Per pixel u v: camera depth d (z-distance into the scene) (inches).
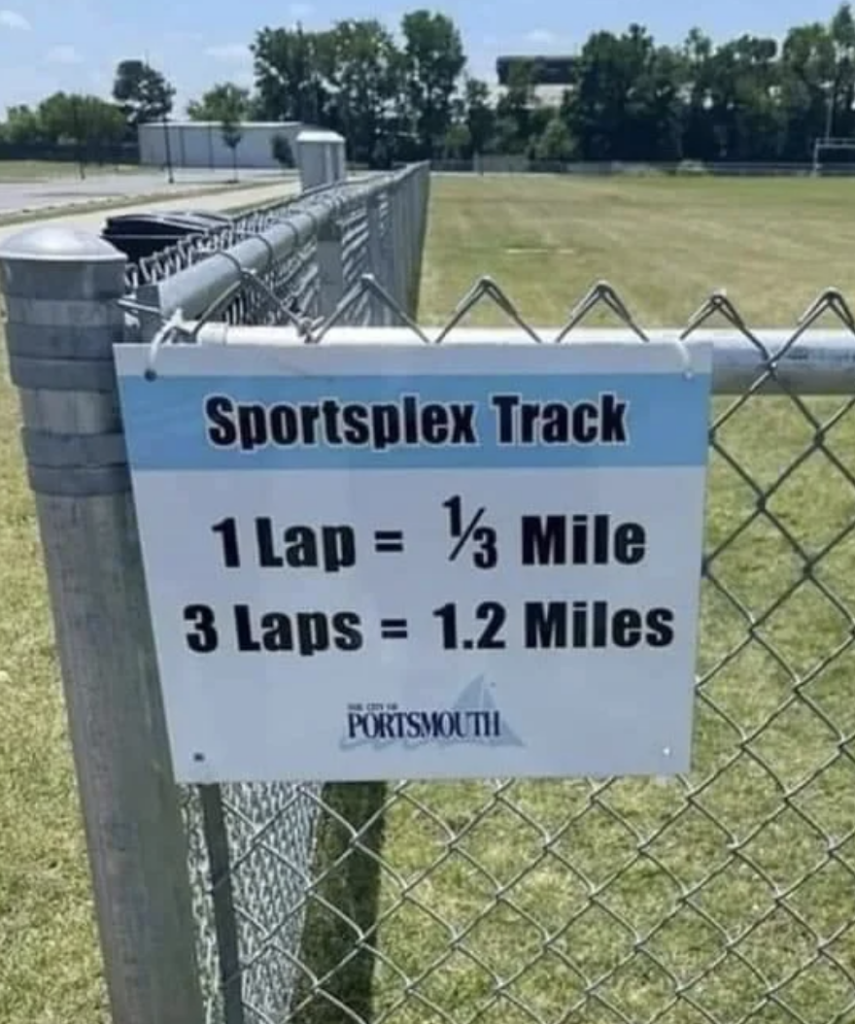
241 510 37.6
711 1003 77.7
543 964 81.5
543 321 390.3
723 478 189.8
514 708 41.2
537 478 37.6
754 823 97.3
